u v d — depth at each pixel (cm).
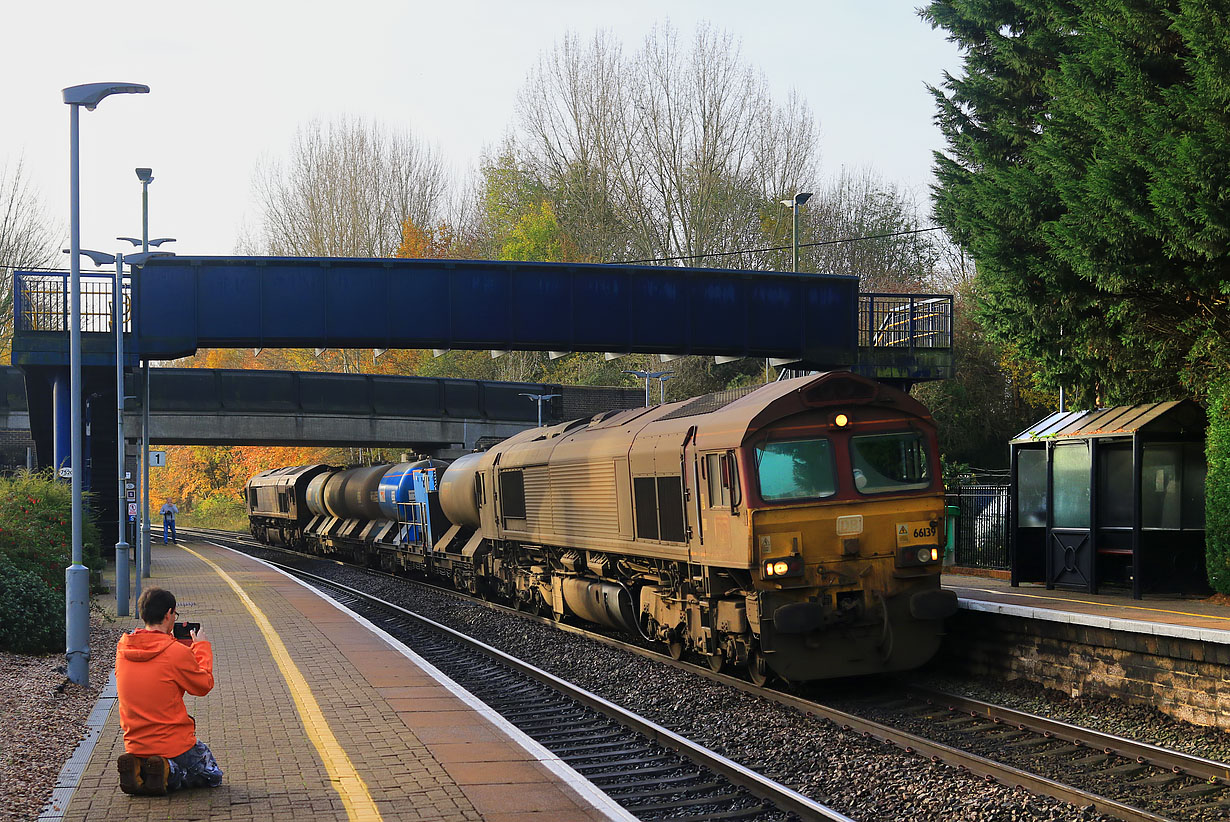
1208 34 1414
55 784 808
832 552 1302
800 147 6325
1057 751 1003
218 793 786
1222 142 1409
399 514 3297
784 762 1003
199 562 3844
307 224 7231
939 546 1337
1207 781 889
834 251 6469
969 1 2023
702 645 1444
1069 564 1748
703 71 6244
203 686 805
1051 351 1861
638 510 1606
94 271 2823
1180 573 1688
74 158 1370
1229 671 1057
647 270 2953
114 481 3331
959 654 1448
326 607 2216
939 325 3027
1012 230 1809
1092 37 1652
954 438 4072
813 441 1316
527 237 6594
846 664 1307
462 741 959
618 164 6412
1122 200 1535
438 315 2898
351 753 912
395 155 7400
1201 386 1652
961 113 2127
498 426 5281
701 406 1520
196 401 4662
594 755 1034
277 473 5281
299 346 2939
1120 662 1189
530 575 2191
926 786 889
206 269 2833
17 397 4703
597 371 6588
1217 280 1545
